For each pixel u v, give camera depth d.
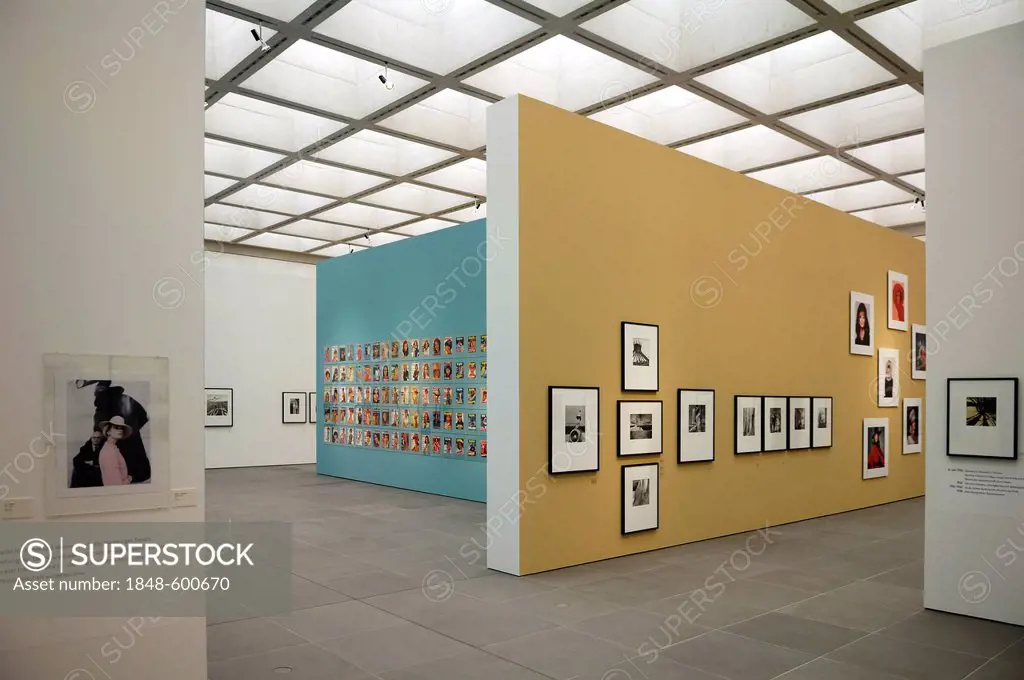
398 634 7.20
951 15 11.77
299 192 18.73
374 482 19.75
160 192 5.38
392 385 19.08
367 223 22.03
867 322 16.44
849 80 12.86
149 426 5.27
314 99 13.65
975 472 8.11
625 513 10.93
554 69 13.71
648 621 7.67
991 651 6.89
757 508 13.38
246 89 12.98
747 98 13.47
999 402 7.98
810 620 7.81
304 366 26.59
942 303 8.46
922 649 6.93
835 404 15.39
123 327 5.19
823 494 15.00
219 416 24.58
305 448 26.52
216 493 17.73
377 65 12.59
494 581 9.30
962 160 8.39
